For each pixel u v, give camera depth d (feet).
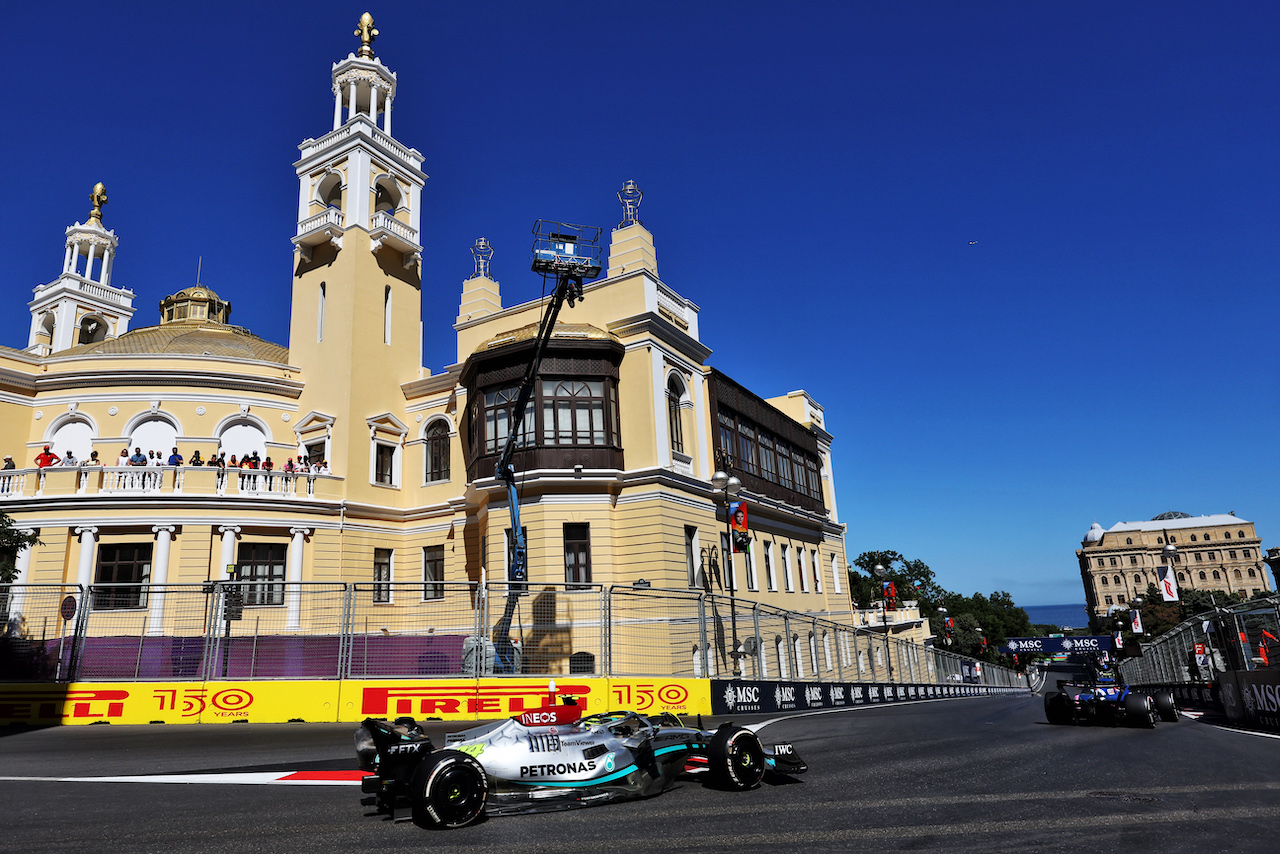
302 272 114.42
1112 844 20.15
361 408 103.71
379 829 23.41
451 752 24.29
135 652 56.65
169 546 86.69
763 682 66.49
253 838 22.45
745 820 23.76
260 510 90.84
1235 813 23.36
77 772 34.71
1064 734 45.91
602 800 26.76
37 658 55.93
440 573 100.99
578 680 56.75
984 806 24.97
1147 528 557.33
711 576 89.76
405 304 115.44
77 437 99.30
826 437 142.31
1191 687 72.02
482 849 20.94
